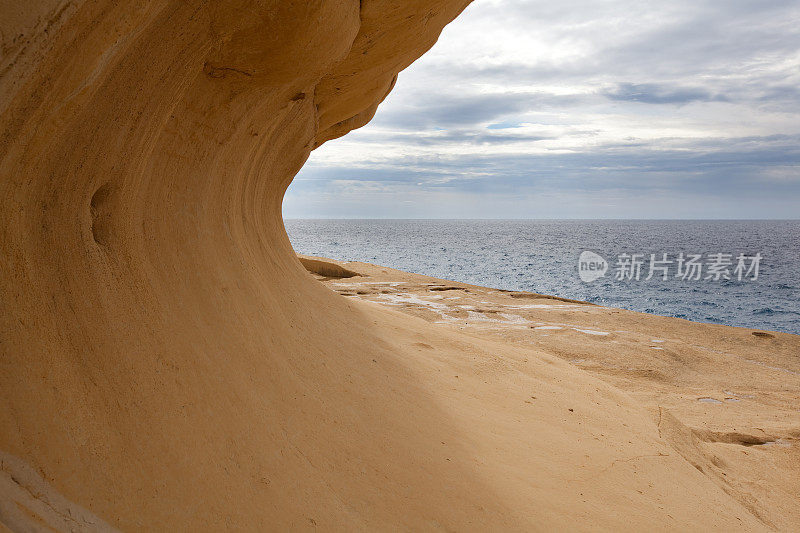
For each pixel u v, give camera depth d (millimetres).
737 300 37000
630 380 10844
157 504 1794
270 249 5926
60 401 1659
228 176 3627
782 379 11680
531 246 98375
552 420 5484
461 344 7352
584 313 16359
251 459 2404
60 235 1824
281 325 4051
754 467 7129
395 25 4559
